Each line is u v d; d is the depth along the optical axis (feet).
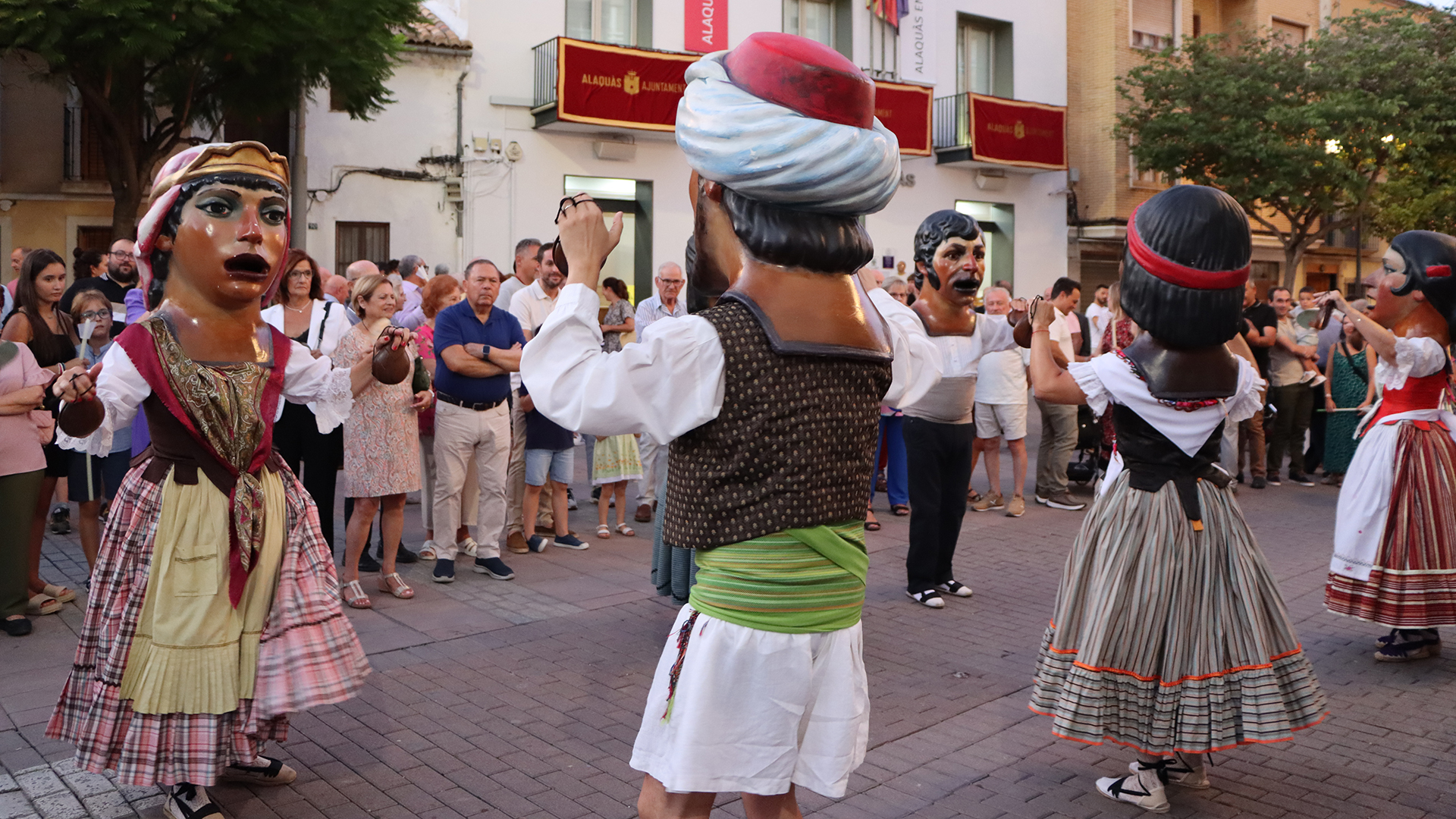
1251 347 34.88
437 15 52.60
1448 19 66.33
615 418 7.30
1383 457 16.93
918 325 9.59
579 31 55.93
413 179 52.24
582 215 7.74
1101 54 71.20
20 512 17.49
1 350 17.43
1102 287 37.22
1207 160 65.77
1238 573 11.55
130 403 10.84
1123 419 12.03
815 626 7.61
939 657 17.63
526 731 14.10
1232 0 77.46
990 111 65.36
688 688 7.54
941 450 20.68
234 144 11.10
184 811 11.17
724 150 7.48
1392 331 17.37
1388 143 61.98
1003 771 13.17
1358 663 17.43
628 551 24.66
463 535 24.32
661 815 7.77
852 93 7.57
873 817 11.90
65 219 51.44
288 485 11.78
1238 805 12.22
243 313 11.46
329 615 11.64
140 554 10.79
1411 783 12.81
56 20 37.86
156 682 10.61
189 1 38.40
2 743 13.16
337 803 11.93
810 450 7.53
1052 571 23.61
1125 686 11.59
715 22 58.49
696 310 8.46
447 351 21.06
